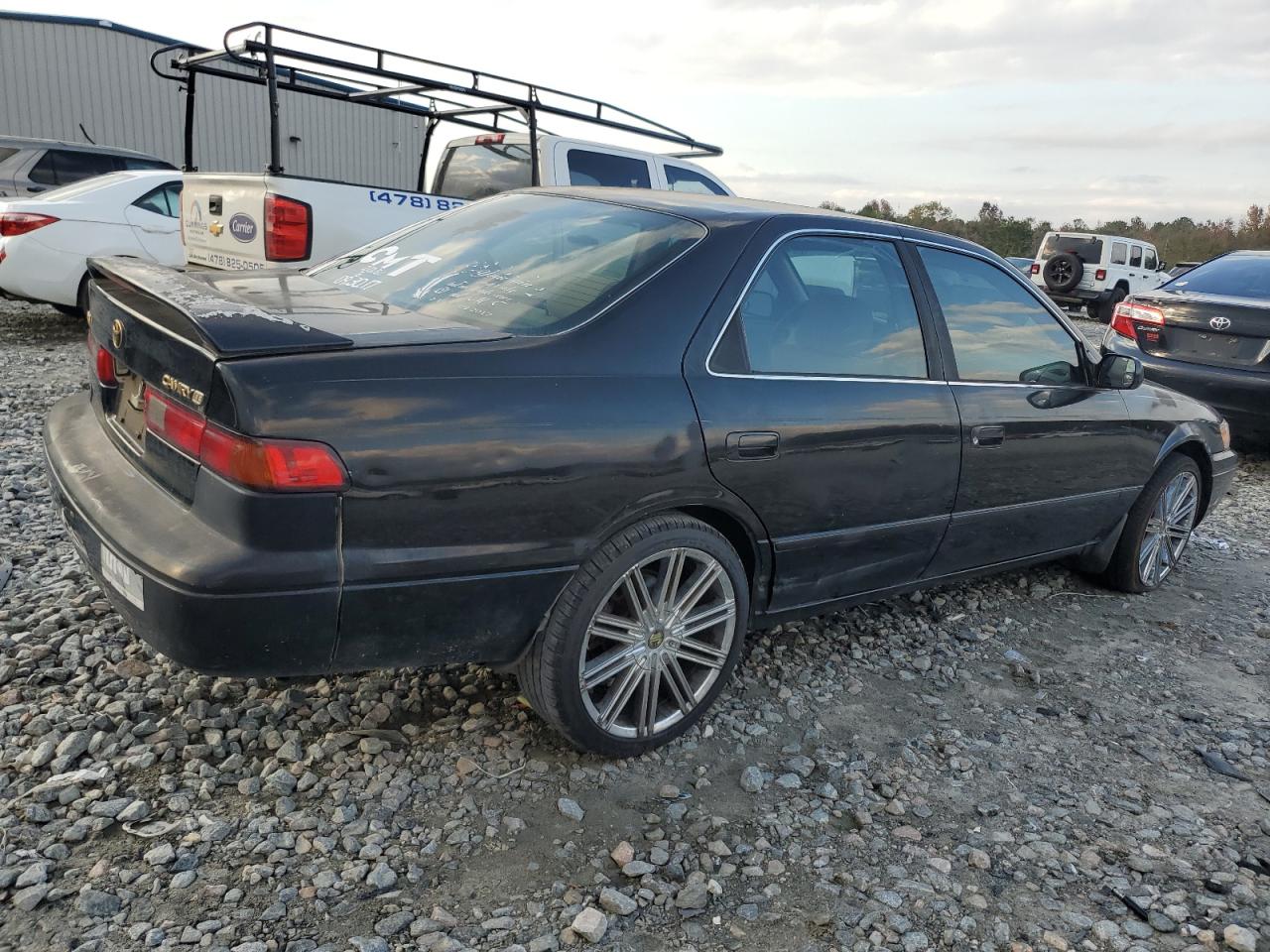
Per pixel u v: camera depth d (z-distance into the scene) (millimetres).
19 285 8633
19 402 6668
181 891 2168
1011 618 4312
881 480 3223
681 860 2453
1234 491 7133
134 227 9031
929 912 2354
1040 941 2291
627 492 2574
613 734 2789
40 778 2502
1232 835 2785
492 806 2588
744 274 2936
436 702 3053
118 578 2309
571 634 2586
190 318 2254
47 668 3000
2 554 3881
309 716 2898
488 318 2703
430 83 6754
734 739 3055
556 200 3422
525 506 2410
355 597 2223
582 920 2178
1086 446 4047
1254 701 3674
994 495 3689
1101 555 4539
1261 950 2295
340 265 3438
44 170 11367
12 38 19766
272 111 6188
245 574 2102
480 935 2137
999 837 2678
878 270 3400
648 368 2658
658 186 8094
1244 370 7242
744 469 2814
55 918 2055
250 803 2484
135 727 2719
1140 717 3479
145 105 21172
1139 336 7820
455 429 2297
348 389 2186
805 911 2320
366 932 2107
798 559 3115
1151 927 2369
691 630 2891
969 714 3387
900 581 3564
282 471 2092
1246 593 4910
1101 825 2785
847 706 3354
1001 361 3762
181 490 2291
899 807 2766
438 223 3578
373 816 2484
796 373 3020
